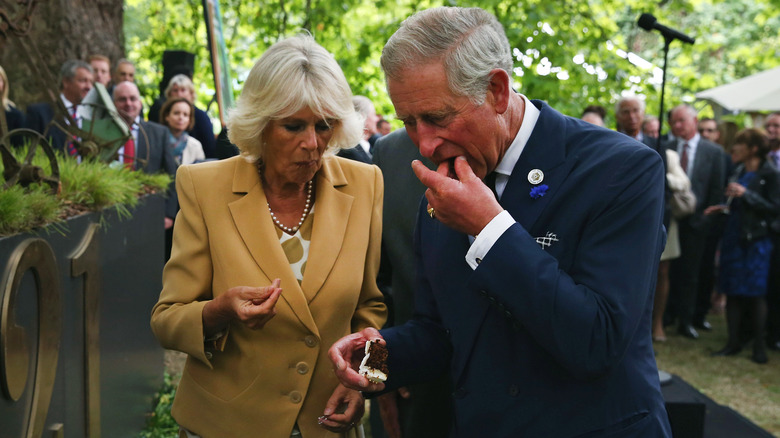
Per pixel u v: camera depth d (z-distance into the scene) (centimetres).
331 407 194
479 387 166
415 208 250
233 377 198
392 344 184
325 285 197
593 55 995
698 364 647
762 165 665
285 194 204
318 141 190
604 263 150
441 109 148
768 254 653
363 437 218
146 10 1361
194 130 664
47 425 232
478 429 167
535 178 162
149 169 539
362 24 1154
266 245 195
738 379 607
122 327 337
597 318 145
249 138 189
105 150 374
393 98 153
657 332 721
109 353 312
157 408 422
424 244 184
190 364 203
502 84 151
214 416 198
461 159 154
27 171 251
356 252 203
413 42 148
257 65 188
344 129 197
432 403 251
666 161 656
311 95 182
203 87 1376
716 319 833
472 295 168
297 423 199
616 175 156
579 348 145
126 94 532
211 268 198
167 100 627
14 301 198
